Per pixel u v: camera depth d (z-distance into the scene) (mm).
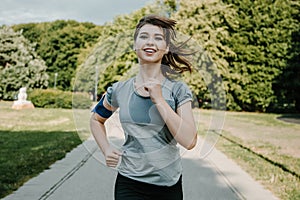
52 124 14422
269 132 13555
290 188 5391
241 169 6688
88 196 4730
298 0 23859
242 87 24156
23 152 7938
